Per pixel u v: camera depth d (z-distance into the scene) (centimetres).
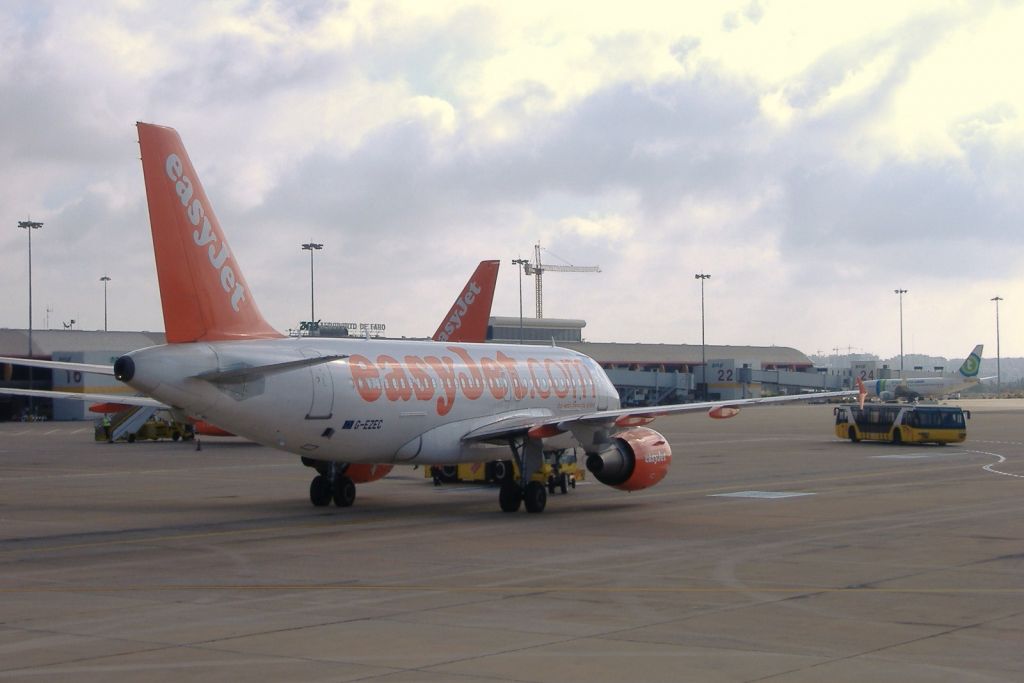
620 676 1234
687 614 1582
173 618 1575
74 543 2402
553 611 1609
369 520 2836
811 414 12331
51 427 9244
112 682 1220
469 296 4609
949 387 14538
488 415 3319
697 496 3431
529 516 2922
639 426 3469
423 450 3106
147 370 2511
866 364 16462
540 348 3759
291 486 3891
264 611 1622
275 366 2561
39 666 1293
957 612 1592
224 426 2702
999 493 3441
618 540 2411
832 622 1524
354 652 1356
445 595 1745
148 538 2483
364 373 2941
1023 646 1379
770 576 1914
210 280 2731
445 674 1245
